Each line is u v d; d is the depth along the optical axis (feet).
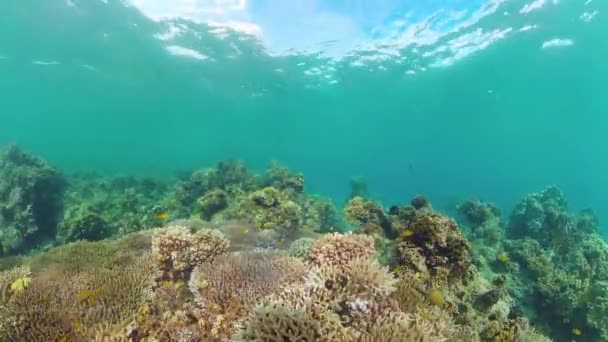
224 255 16.93
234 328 12.26
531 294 29.22
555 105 122.11
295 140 259.60
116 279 15.38
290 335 10.27
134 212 39.60
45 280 15.69
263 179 45.21
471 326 18.07
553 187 50.44
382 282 13.53
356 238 16.80
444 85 104.68
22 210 36.32
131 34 71.41
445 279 20.15
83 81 111.75
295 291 12.75
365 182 65.57
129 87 117.08
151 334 13.26
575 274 32.50
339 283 13.50
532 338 18.33
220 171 46.34
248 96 120.37
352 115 155.53
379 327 11.59
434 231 20.83
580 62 82.43
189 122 187.83
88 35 72.33
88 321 13.12
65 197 43.37
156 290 15.64
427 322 12.40
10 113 196.85
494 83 100.99
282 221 32.89
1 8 60.23
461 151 261.85
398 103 129.90
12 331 12.71
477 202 46.09
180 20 65.31
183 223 26.94
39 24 67.10
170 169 107.45
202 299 13.92
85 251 19.43
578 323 26.66
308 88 108.99
